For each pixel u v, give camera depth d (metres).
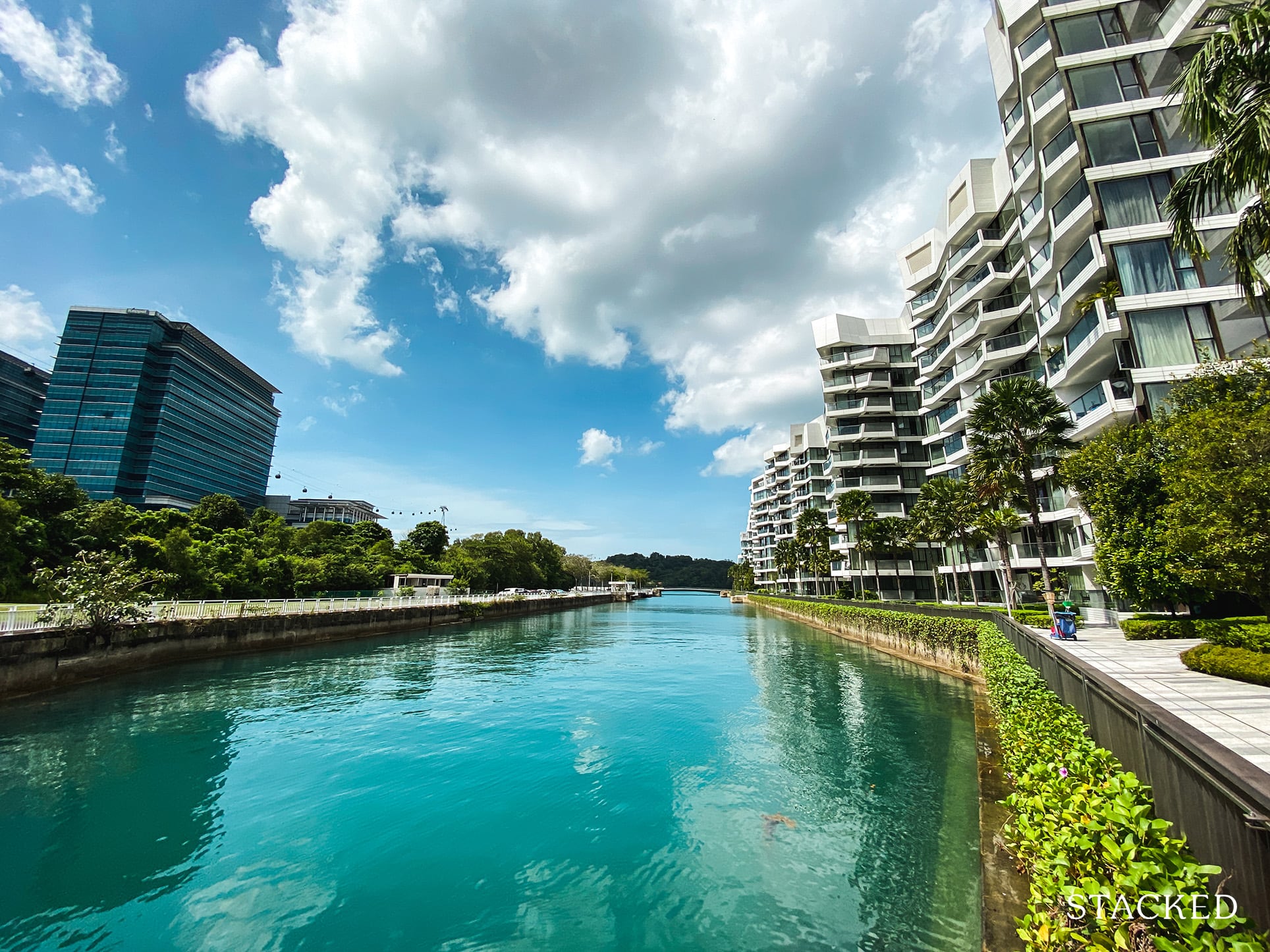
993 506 30.83
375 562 62.94
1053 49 23.03
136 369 106.25
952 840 9.08
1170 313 19.36
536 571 91.25
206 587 35.25
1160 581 15.91
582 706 18.61
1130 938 3.43
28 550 28.30
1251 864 3.04
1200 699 8.88
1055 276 28.33
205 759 12.66
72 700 17.59
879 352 56.72
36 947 6.32
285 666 25.25
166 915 6.98
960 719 16.89
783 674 25.36
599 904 7.34
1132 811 3.80
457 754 13.35
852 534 53.81
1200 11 19.94
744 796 10.98
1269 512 9.70
